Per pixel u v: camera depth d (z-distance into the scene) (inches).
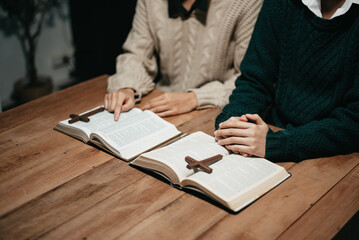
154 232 34.6
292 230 34.8
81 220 36.4
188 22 66.7
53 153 48.2
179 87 73.3
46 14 143.3
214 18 65.1
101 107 56.7
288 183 41.4
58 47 151.9
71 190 40.9
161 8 67.6
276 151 45.1
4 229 35.4
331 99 49.5
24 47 140.3
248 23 63.4
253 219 36.0
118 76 64.8
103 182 42.1
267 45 54.7
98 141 49.4
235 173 40.4
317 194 39.7
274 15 52.9
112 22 131.3
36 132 53.6
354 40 45.6
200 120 56.4
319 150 45.7
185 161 41.8
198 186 38.2
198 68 69.6
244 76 56.8
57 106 61.2
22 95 137.0
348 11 45.5
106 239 33.9
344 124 45.6
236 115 50.9
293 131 46.4
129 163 45.7
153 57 74.1
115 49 136.2
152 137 49.8
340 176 42.8
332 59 47.9
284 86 54.6
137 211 37.4
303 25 50.3
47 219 36.6
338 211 37.3
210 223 35.6
